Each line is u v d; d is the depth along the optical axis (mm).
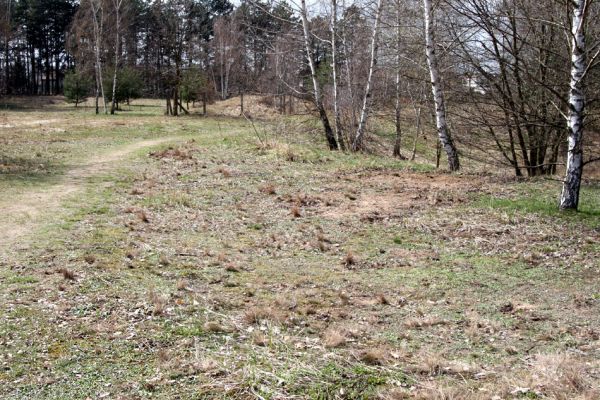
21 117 35188
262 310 5914
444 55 16859
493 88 16688
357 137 20406
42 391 4176
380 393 4203
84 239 8453
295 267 7758
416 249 8688
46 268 6992
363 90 25891
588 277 7227
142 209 10820
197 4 55625
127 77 46438
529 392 4230
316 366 4629
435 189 12664
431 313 6117
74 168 15711
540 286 6977
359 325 5730
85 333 5188
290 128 23984
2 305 5738
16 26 63531
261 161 16766
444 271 7633
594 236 8844
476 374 4598
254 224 10031
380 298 6445
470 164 24438
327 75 29344
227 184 13445
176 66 42312
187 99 43906
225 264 7688
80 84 49938
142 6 63438
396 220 10258
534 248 8469
